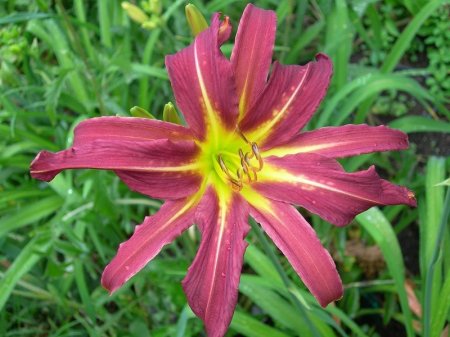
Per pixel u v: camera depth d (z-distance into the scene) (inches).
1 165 17.3
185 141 8.0
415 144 20.6
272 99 8.4
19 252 16.8
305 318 11.8
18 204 17.6
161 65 19.1
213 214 8.1
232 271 7.7
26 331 16.6
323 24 18.7
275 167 8.5
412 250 18.5
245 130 8.6
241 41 8.0
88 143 7.2
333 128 8.6
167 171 7.8
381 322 17.3
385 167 18.9
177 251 17.3
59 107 20.5
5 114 16.7
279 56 20.6
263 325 13.9
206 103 8.1
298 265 7.9
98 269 17.6
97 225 16.3
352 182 7.9
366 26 23.4
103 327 15.5
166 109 8.3
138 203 16.8
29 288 16.2
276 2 19.5
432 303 13.5
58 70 17.2
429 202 14.5
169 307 16.7
